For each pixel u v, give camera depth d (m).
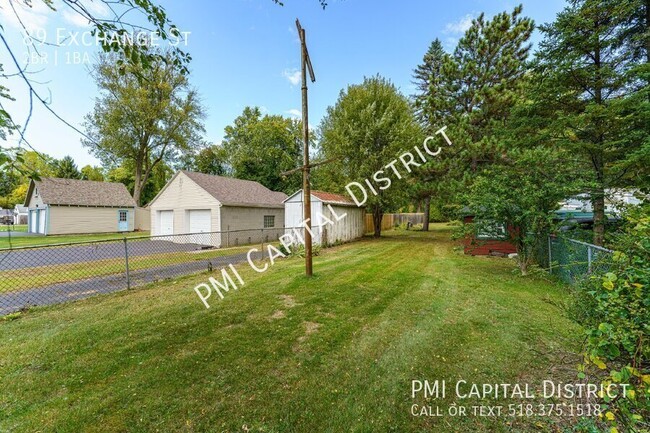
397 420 1.97
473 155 10.95
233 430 1.88
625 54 5.97
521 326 3.43
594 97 6.09
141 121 20.95
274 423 1.94
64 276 6.29
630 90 5.84
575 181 5.36
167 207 14.80
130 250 10.97
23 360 2.71
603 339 1.49
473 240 8.11
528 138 7.04
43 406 2.09
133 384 2.35
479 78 12.77
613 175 5.68
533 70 6.67
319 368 2.60
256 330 3.41
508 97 11.13
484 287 5.22
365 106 13.91
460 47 13.90
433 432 1.87
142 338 3.19
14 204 27.41
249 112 29.47
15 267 7.46
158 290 5.14
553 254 6.15
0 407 2.07
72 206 17.86
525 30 12.32
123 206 20.45
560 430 1.84
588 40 5.65
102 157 21.03
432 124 13.62
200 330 3.41
